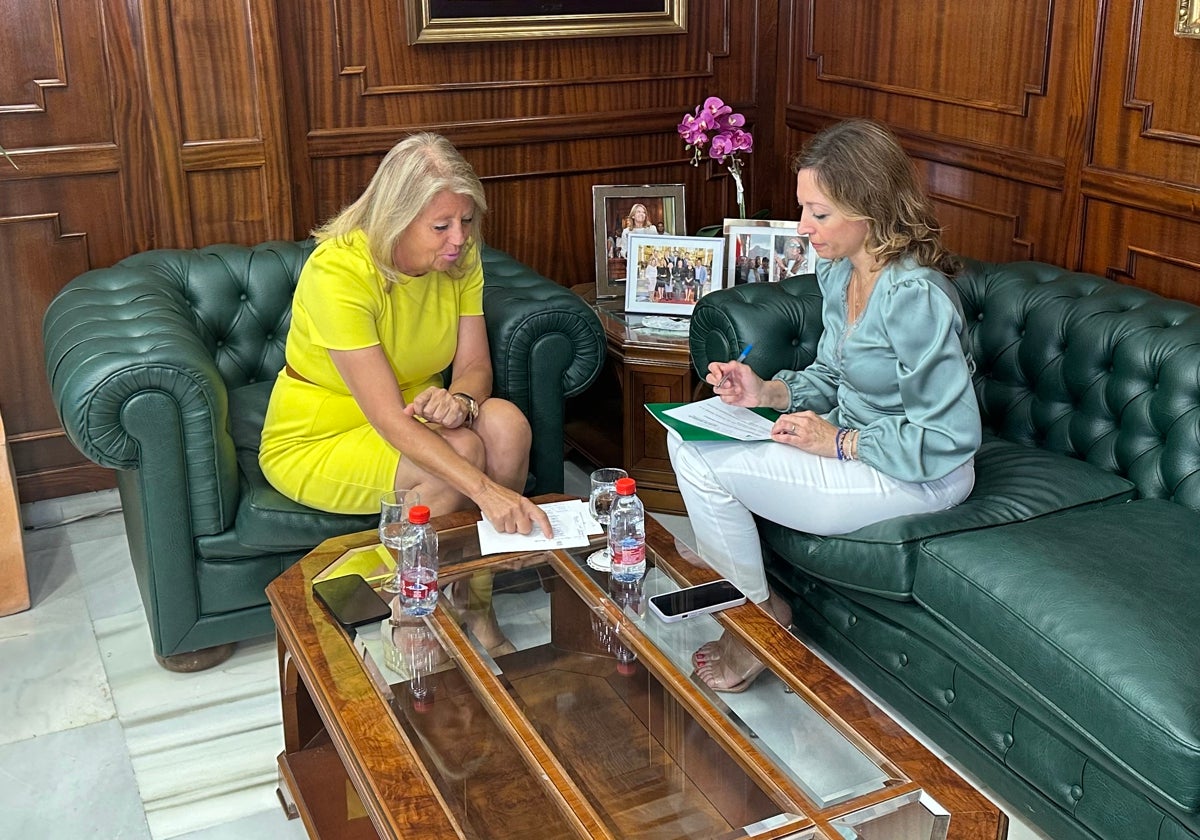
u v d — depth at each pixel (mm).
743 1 3789
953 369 2201
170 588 2422
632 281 3381
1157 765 1681
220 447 2377
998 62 3027
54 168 3025
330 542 2143
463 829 1443
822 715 1642
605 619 1892
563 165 3686
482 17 3395
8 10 2896
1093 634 1829
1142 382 2373
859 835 1410
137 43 3014
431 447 2268
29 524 3170
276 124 3189
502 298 2793
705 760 1566
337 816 1947
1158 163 2621
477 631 1860
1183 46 2514
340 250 2379
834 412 2479
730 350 2732
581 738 1611
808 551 2348
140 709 2418
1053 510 2273
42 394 3221
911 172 2270
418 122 3445
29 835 2064
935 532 2164
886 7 3383
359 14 3285
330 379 2477
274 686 2504
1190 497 2262
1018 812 2098
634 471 3232
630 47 3670
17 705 2426
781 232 3320
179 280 2859
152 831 2076
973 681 2076
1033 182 2965
